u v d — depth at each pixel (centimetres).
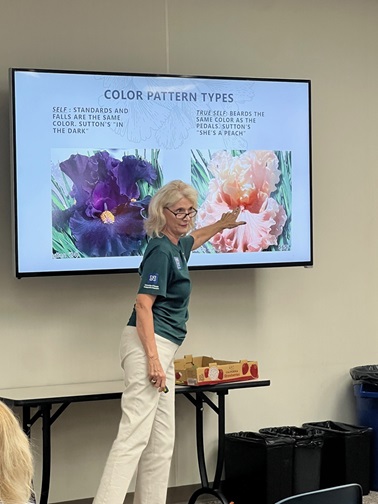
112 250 491
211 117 514
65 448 498
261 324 549
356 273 578
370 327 581
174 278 425
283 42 554
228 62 539
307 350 563
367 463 535
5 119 483
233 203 519
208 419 533
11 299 486
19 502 146
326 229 568
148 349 414
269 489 493
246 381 480
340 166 572
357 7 577
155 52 519
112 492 414
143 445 421
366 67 579
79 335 500
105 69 506
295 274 559
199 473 530
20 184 470
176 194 428
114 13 509
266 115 527
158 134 502
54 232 478
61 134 479
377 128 581
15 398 443
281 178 530
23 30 487
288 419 557
